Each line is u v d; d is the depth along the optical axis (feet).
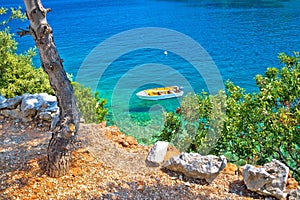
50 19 153.69
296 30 117.60
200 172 13.30
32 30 11.76
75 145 15.62
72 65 80.18
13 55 27.50
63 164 13.02
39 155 14.76
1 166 13.79
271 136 20.21
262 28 123.85
